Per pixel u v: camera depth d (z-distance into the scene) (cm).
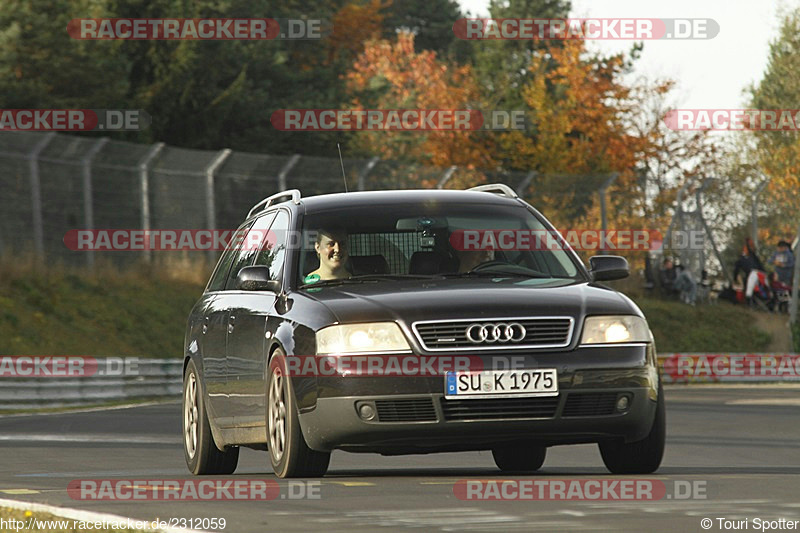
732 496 2417
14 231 9881
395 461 3803
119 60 12369
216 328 3262
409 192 3222
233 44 13400
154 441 4803
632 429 2767
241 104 13312
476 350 2706
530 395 2697
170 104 12975
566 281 2959
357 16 17812
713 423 5762
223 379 3180
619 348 2761
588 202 12412
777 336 13475
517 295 2780
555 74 17450
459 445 2759
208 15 13412
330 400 2716
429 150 16238
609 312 2788
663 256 13462
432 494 2475
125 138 12319
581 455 4047
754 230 13875
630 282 13350
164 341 10131
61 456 4091
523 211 3186
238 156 10919
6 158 9875
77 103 11700
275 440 2891
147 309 10356
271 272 3092
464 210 3138
